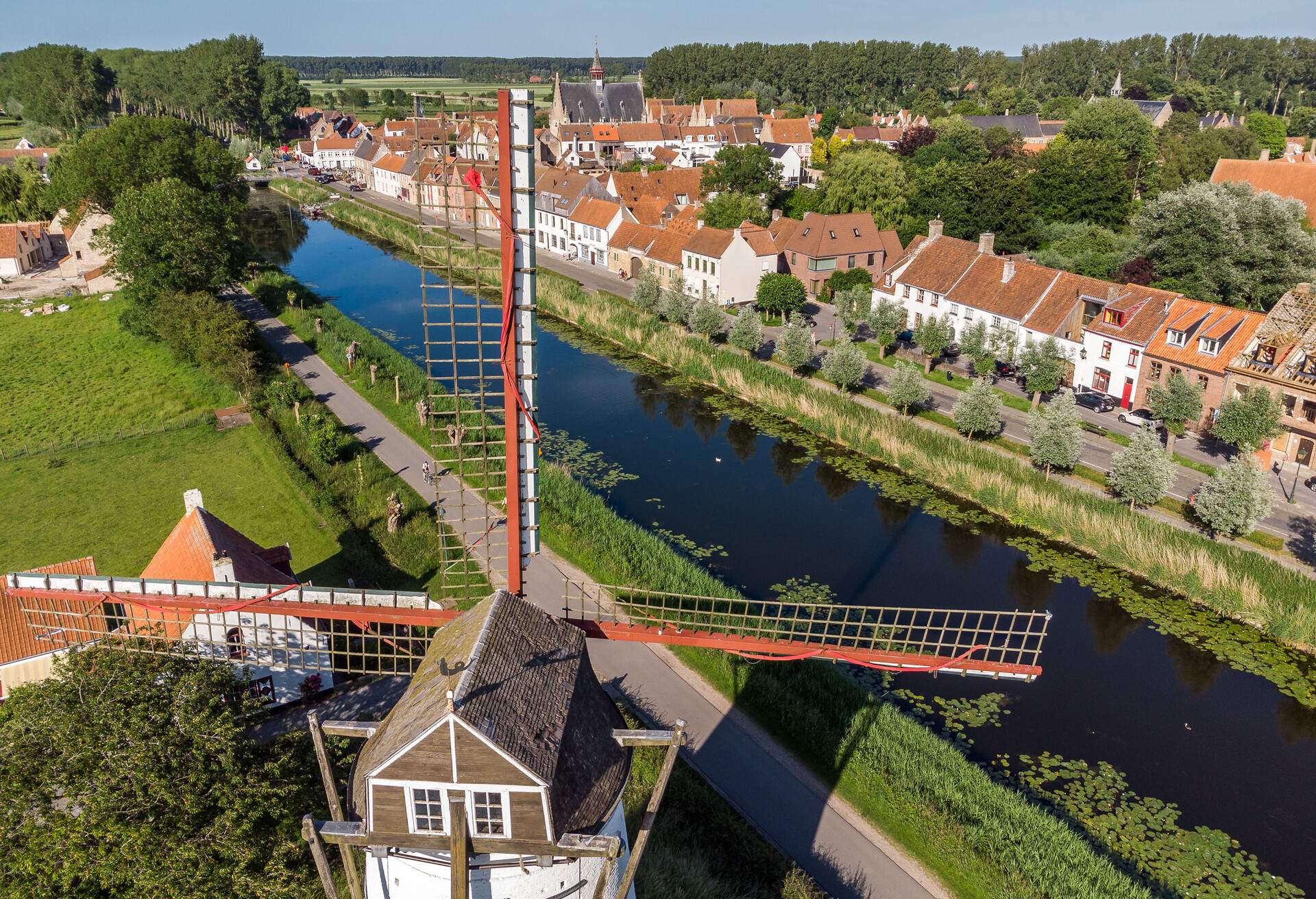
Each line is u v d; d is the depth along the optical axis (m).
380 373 69.00
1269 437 51.62
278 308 86.88
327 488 50.94
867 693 34.97
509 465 22.33
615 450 60.31
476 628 18.03
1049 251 90.12
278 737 25.61
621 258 103.12
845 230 94.06
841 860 28.02
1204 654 39.44
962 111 195.00
